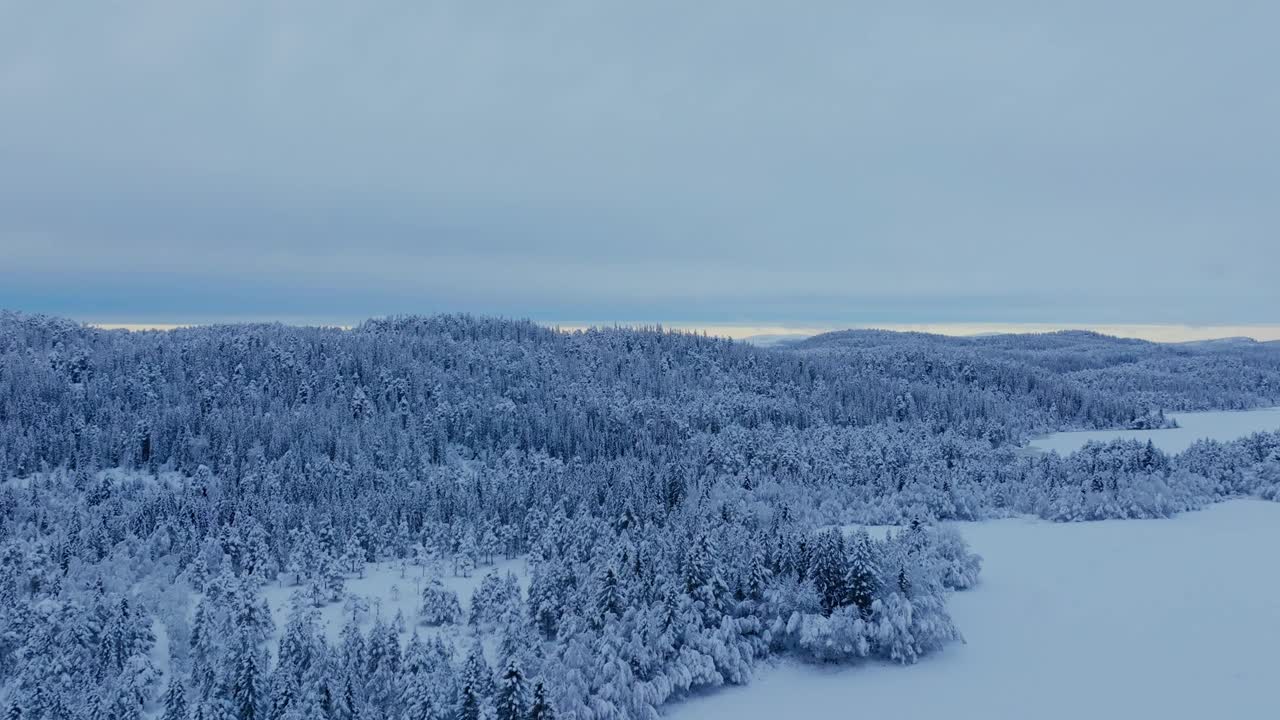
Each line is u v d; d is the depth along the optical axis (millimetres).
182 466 180625
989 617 82625
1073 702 63969
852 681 67938
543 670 58844
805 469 160375
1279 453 155625
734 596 75188
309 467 173250
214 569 109562
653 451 191375
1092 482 140125
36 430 185000
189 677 66312
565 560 86875
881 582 72188
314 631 76188
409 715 54125
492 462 196250
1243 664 70062
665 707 64125
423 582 106125
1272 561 101250
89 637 73062
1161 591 90312
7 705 60938
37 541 116812
